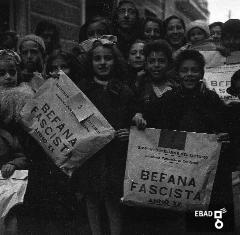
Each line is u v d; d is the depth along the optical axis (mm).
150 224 4555
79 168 4297
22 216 4605
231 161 4195
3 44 5805
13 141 4195
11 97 4289
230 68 4961
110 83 4336
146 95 4562
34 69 4895
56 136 4137
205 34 6043
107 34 5582
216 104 4148
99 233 4316
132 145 4016
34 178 4535
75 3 9070
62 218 4609
